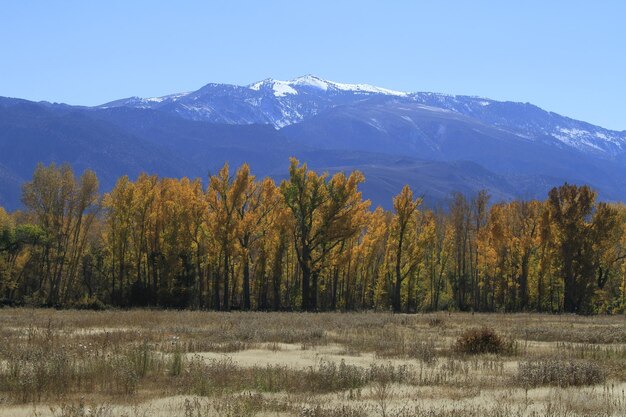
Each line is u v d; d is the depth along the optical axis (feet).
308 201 201.05
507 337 102.37
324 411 45.24
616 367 69.46
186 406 45.39
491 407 48.14
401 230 217.97
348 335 101.04
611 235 221.87
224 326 111.14
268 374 59.93
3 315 134.41
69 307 192.54
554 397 51.93
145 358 63.26
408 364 71.77
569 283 221.05
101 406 46.14
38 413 46.24
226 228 199.82
